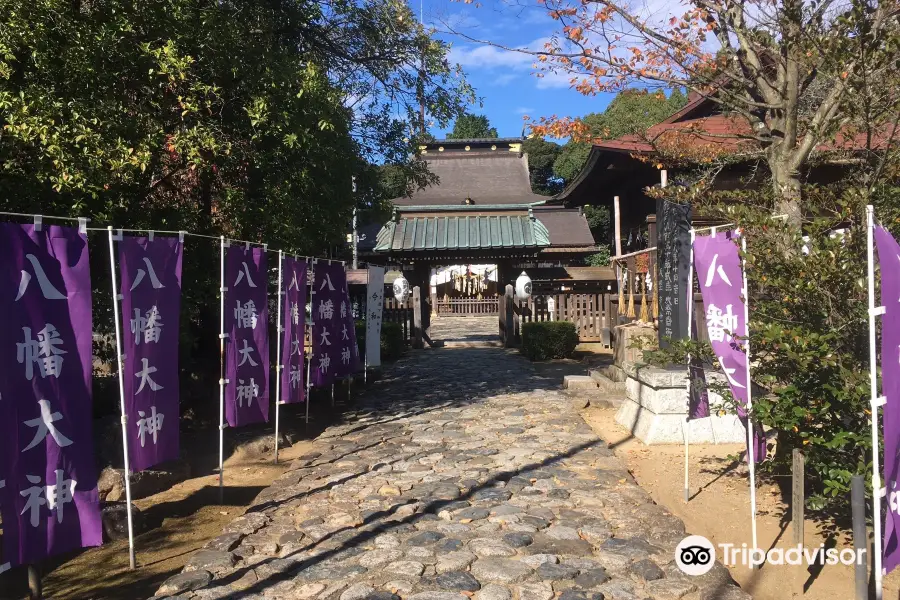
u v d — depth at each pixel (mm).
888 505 3471
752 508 4582
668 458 7078
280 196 7836
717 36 6664
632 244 16484
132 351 4934
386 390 11859
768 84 6129
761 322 4684
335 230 8984
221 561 4418
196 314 8664
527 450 7344
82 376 4164
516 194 27609
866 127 5047
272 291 10727
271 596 3939
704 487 6094
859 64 4586
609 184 16094
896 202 4602
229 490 6469
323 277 9438
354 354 10523
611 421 9102
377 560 4430
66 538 4047
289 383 7934
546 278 22766
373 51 10055
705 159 7723
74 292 4141
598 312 19047
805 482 5414
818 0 5504
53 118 5805
